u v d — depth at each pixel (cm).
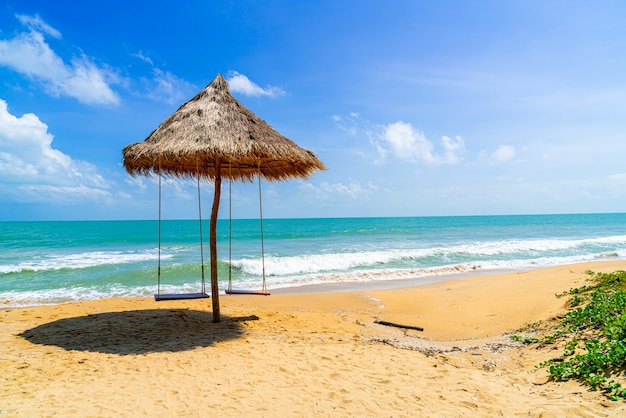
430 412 350
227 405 373
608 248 2434
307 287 1302
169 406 370
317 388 414
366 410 359
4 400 381
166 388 415
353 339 633
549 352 490
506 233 4044
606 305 573
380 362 502
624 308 534
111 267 1727
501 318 731
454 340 632
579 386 364
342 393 400
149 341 606
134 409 363
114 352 547
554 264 1802
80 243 3148
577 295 738
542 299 791
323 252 2281
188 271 1606
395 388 411
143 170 794
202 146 599
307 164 772
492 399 371
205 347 574
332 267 1773
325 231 4509
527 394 376
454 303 886
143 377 450
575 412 313
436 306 877
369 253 2066
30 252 2433
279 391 407
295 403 377
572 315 606
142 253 2355
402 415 347
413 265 1836
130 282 1391
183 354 538
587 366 390
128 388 415
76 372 466
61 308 873
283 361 508
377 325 738
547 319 648
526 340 560
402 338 645
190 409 364
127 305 915
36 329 677
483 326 701
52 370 473
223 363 500
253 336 643
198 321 746
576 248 2444
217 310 736
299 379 441
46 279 1439
